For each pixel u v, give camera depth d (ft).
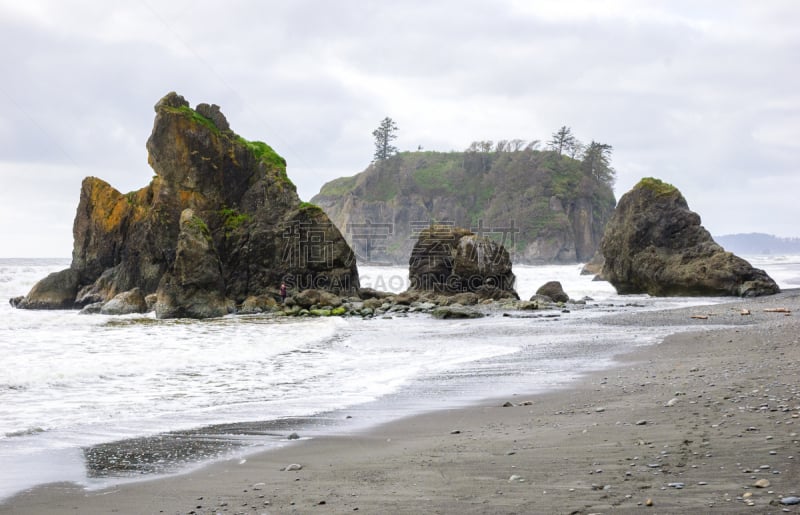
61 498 22.74
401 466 25.04
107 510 21.29
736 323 90.02
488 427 32.19
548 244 583.99
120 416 38.17
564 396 40.22
